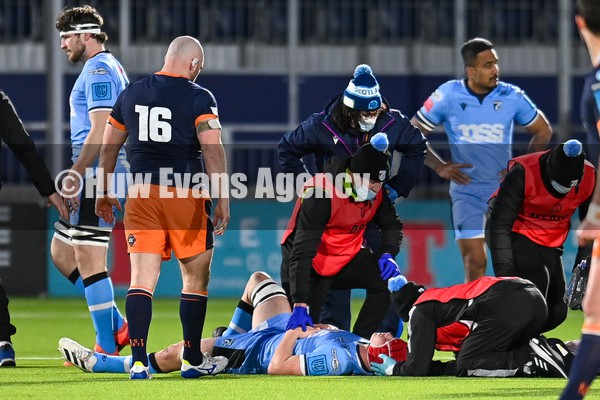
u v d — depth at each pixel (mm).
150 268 23219
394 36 66125
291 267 24609
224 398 19953
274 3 66188
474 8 65688
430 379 22672
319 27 66125
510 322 22359
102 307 28250
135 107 23234
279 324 24891
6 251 57625
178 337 38344
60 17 29078
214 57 65812
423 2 65750
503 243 26141
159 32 65438
